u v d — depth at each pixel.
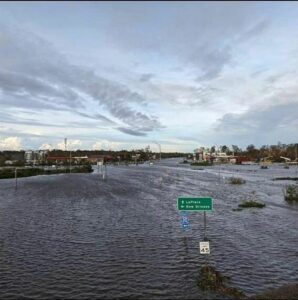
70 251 21.39
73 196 49.94
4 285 16.05
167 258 19.84
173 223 29.78
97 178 89.31
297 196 45.38
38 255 20.59
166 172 115.94
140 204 41.47
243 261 19.34
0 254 20.80
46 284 16.14
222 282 16.17
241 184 68.06
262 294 14.63
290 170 126.06
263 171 119.50
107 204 41.56
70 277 17.00
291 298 14.06
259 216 33.22
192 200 18.20
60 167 145.75
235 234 25.77
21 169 113.69
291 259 19.81
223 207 38.75
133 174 106.69
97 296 14.80
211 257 20.03
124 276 17.06
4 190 59.50
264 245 22.73
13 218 32.44
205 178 86.06
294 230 27.27
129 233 26.09
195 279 16.55
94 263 19.05
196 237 24.77
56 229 27.62
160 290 15.32
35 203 42.84
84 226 28.67
